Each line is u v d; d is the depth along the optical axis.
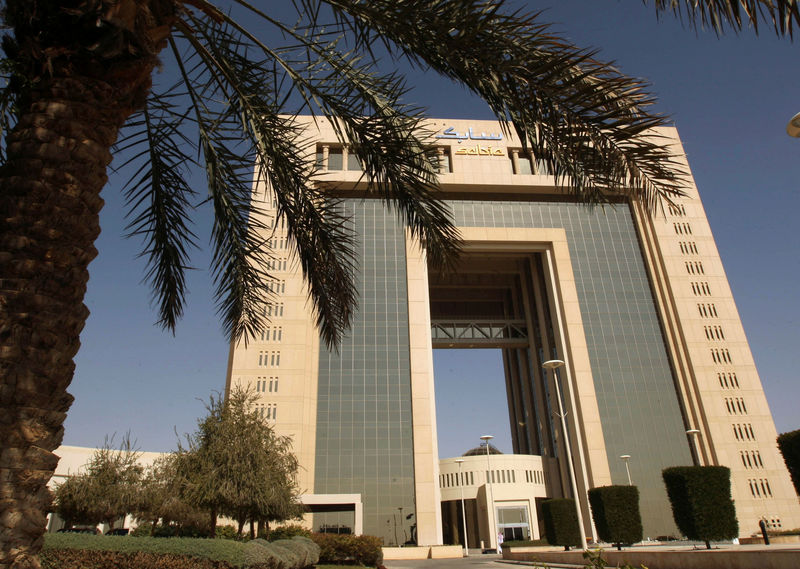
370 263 62.41
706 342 60.53
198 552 14.12
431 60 6.85
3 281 4.77
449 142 68.56
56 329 4.84
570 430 58.25
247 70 8.42
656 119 6.51
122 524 42.62
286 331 56.72
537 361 69.44
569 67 6.32
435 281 75.38
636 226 68.06
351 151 8.40
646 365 60.38
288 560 16.38
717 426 56.56
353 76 7.95
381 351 58.47
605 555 21.22
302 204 9.20
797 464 12.64
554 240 65.62
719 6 4.34
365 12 6.68
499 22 6.41
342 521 50.75
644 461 55.56
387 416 55.44
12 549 4.25
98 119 5.51
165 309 9.61
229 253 9.80
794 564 11.79
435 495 51.91
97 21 5.31
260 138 8.45
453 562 37.31
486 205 67.06
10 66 5.95
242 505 21.42
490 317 80.50
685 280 63.56
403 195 8.33
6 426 4.48
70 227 5.08
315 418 54.91
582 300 63.06
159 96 8.27
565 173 7.12
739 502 53.50
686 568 15.90
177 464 22.09
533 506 59.25
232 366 55.50
